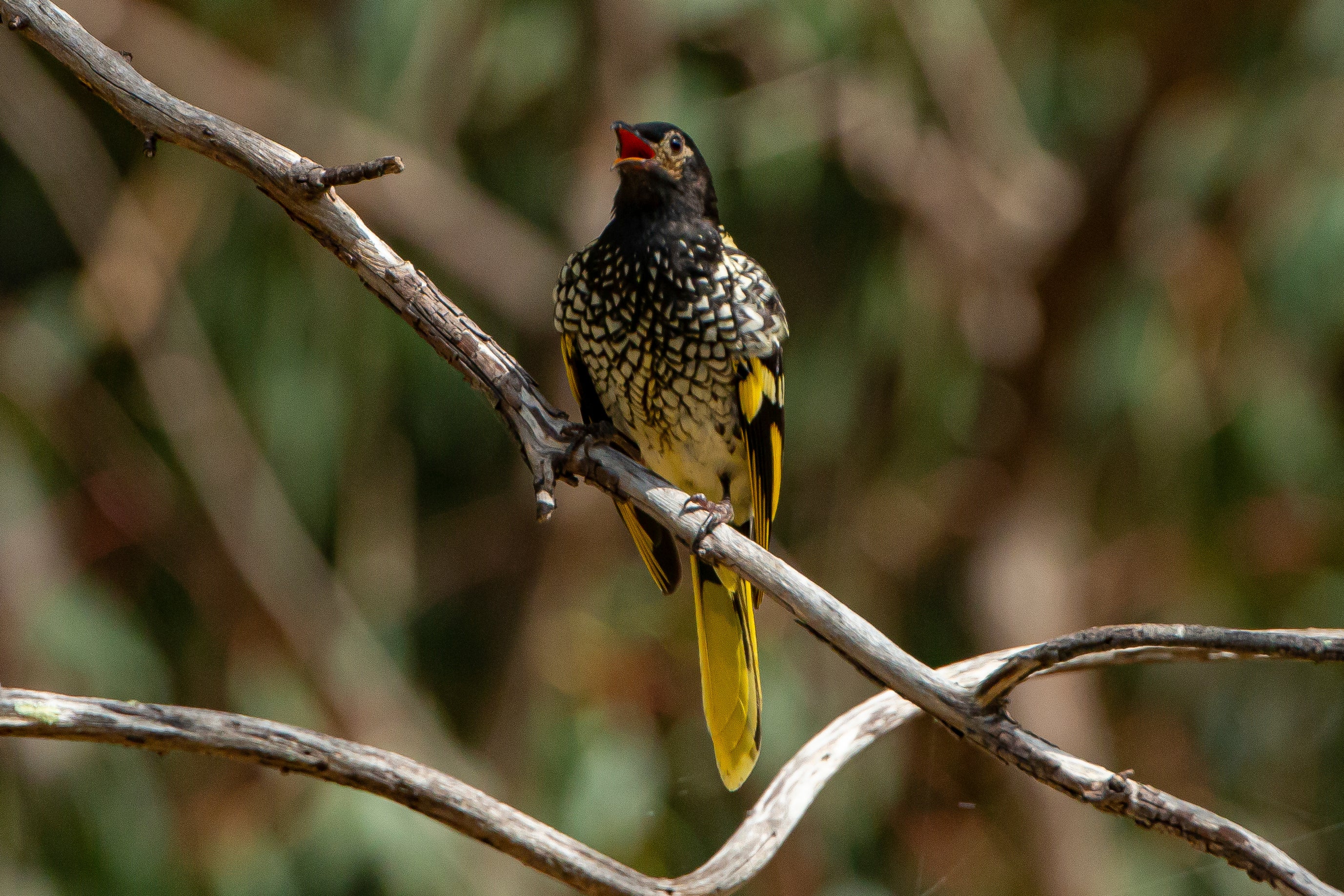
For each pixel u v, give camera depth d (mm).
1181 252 13953
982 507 14906
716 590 6590
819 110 14211
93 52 5473
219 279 13891
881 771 13562
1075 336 14469
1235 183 13523
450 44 13992
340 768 4609
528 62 14109
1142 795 4660
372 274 5695
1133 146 13578
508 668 14070
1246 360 13508
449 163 14594
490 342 5789
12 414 13125
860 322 14492
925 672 4965
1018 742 4801
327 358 13586
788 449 14680
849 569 14828
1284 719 14195
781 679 13250
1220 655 5262
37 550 12664
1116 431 15031
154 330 13836
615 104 13984
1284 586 13883
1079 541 15414
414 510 15477
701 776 13125
